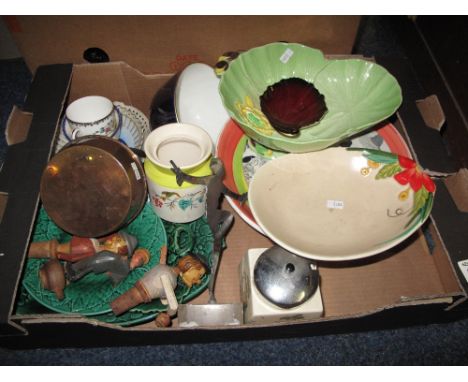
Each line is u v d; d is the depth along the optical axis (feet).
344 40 2.65
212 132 2.19
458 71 2.75
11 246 1.79
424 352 2.19
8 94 3.22
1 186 1.97
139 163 1.98
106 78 2.56
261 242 2.32
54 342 1.96
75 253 1.98
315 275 1.80
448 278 2.13
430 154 2.16
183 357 2.15
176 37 2.50
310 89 2.29
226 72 2.14
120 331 1.77
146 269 2.03
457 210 1.97
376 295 2.21
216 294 2.17
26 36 2.43
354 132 1.97
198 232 2.18
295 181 2.00
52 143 2.12
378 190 1.95
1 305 1.65
